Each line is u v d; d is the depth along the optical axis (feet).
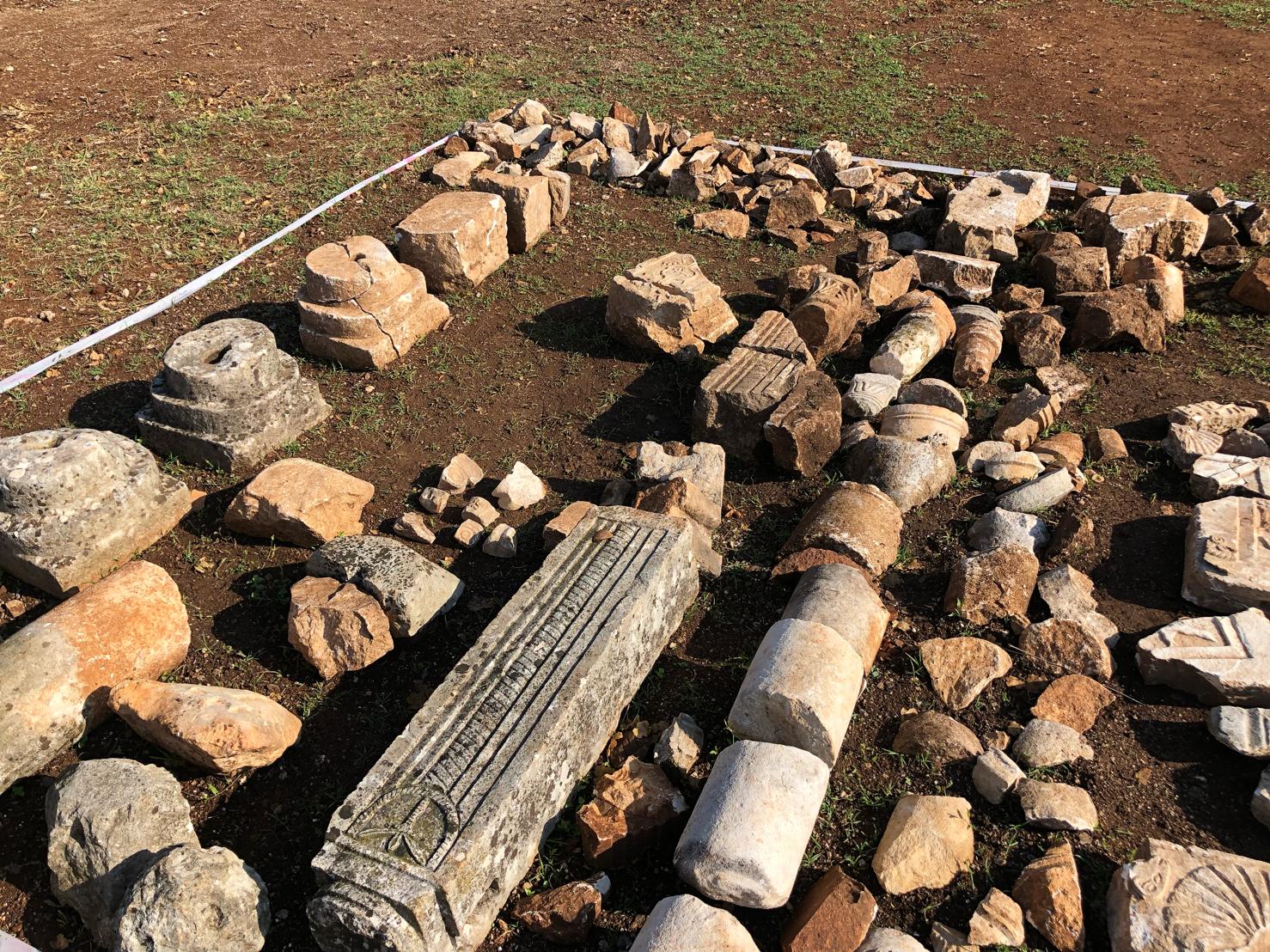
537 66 39.58
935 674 14.16
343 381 21.85
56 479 15.83
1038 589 15.43
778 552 16.90
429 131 33.32
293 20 45.83
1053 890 11.03
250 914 11.33
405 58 40.63
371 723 14.38
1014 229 25.25
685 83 37.55
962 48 39.68
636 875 12.26
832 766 12.73
